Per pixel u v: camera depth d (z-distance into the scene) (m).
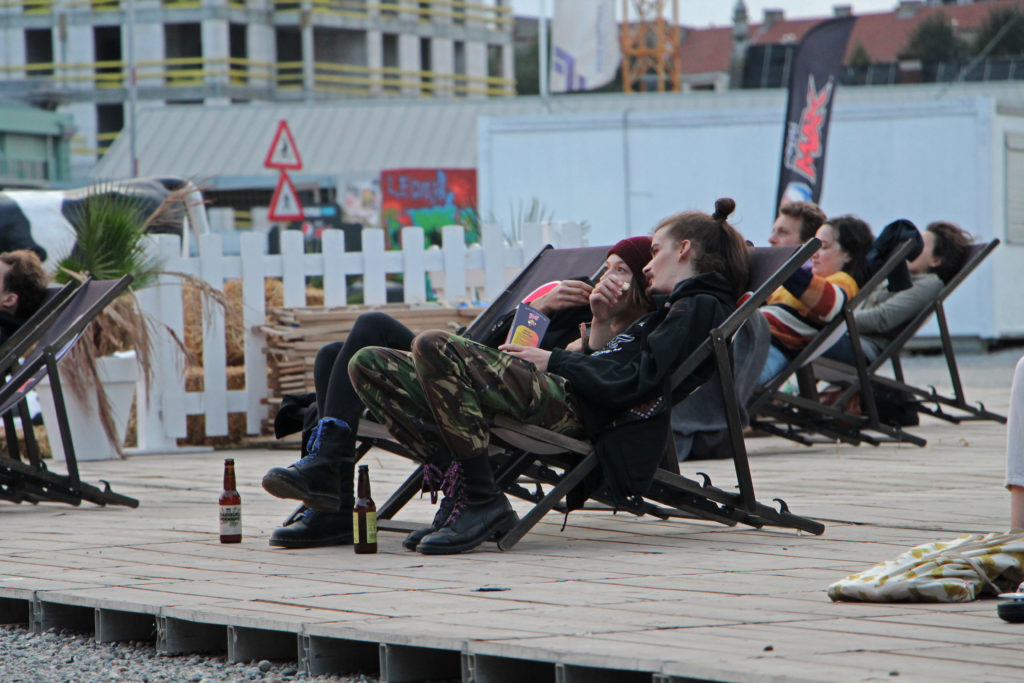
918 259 30.75
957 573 12.27
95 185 35.50
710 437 26.59
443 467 15.73
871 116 68.06
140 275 29.86
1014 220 69.44
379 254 33.62
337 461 15.80
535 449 15.80
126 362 29.88
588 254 17.67
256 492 22.64
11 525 19.17
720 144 68.38
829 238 28.09
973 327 68.38
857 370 28.02
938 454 26.77
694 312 15.35
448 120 138.38
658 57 191.25
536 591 12.91
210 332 32.06
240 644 12.07
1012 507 12.59
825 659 9.81
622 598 12.46
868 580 12.21
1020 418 12.33
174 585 13.70
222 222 130.38
